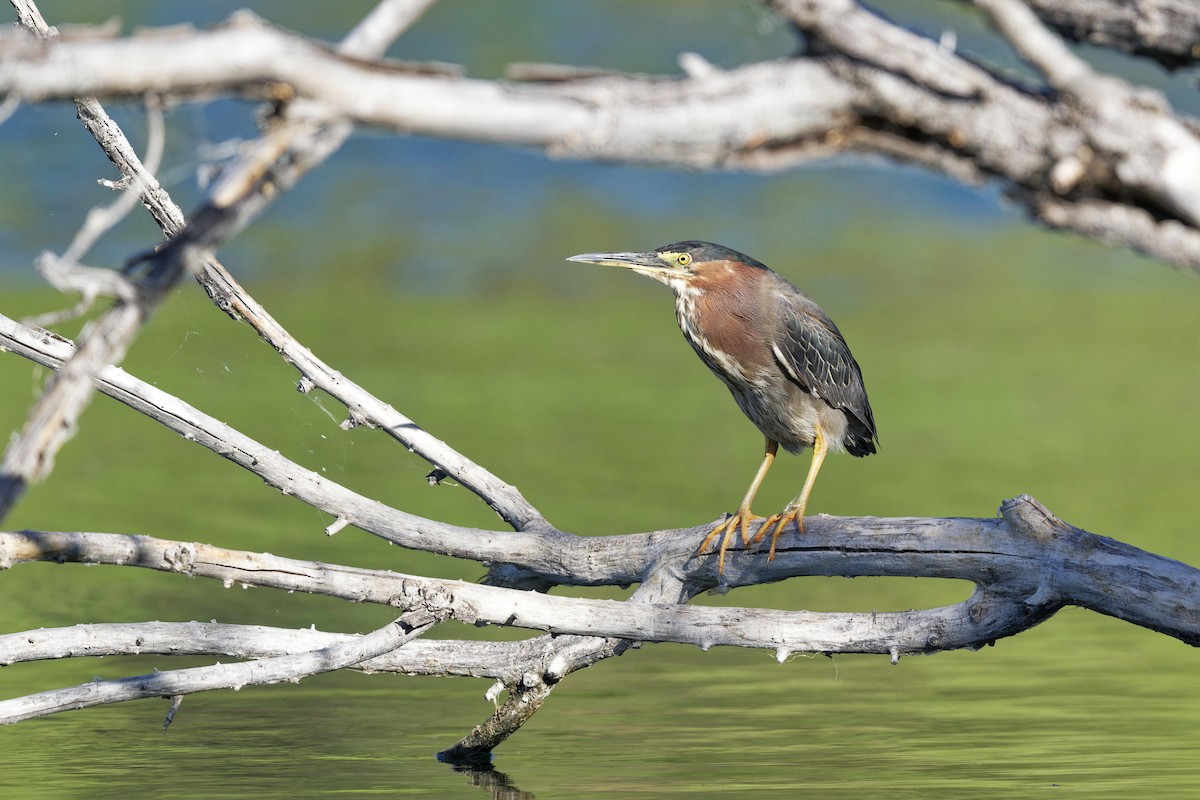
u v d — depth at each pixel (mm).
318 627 13141
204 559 7957
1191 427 21641
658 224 33719
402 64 5145
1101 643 13312
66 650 8156
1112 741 10250
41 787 9297
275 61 4953
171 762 9875
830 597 14805
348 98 5086
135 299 5355
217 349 22516
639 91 5430
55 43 4805
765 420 10258
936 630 8211
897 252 33031
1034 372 24875
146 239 29781
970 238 34531
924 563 8062
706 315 9961
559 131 5379
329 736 10625
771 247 32844
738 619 8508
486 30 39281
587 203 34656
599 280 30547
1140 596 7473
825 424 10031
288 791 9258
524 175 35906
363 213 33062
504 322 27234
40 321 5668
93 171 31984
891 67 5480
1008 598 7941
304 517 16703
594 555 9047
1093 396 23391
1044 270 32500
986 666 12562
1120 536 15977
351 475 18031
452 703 11617
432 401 21703
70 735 10555
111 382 8688
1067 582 7664
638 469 18875
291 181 5508
